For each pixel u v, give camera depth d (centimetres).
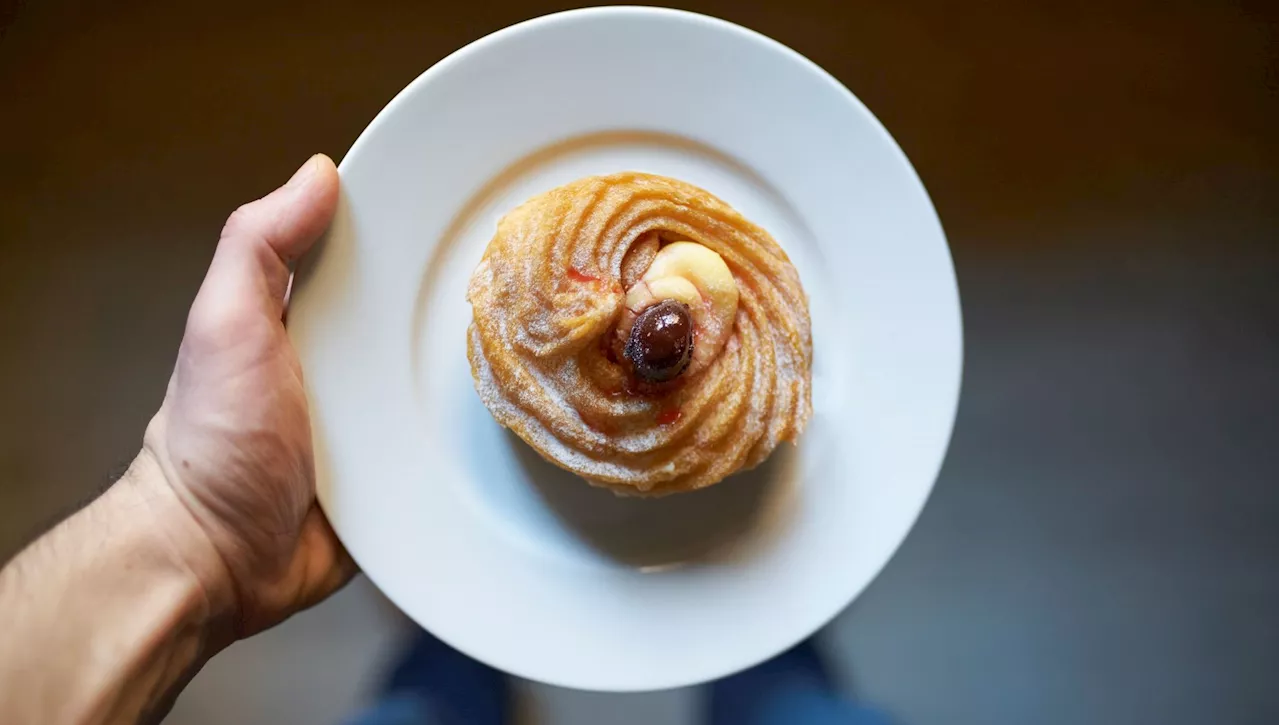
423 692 45
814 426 35
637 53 35
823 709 44
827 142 35
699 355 33
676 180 35
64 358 45
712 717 45
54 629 32
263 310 33
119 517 33
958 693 46
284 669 45
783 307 34
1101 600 46
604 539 35
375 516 34
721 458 33
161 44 45
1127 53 46
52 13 45
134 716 33
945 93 45
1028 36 45
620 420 33
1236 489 46
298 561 35
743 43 35
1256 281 46
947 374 35
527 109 35
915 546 46
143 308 45
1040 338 46
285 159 45
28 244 45
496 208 36
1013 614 46
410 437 34
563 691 45
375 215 34
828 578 34
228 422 32
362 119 44
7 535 45
